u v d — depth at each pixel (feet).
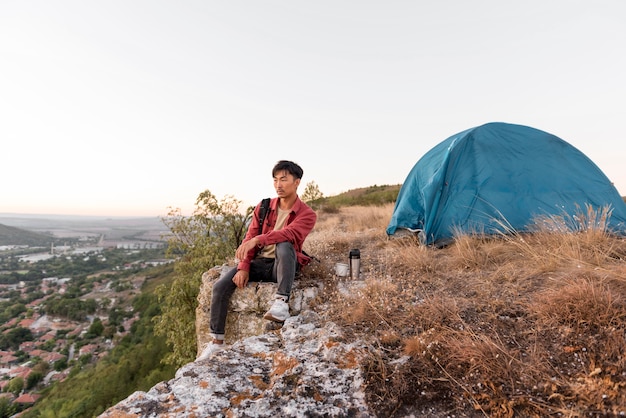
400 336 7.68
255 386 6.15
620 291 8.02
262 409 5.40
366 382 6.02
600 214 15.21
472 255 13.16
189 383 6.14
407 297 9.79
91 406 85.15
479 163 17.57
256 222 11.37
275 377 6.38
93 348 203.51
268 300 10.64
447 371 6.22
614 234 14.10
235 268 10.34
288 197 11.11
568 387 5.48
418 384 5.95
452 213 17.11
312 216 10.83
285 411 5.33
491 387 5.67
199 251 30.86
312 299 10.74
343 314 9.01
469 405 5.44
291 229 10.27
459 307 8.74
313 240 20.66
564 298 7.70
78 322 273.75
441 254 15.42
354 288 11.05
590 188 16.55
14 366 189.16
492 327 7.59
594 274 9.18
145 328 179.83
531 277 10.43
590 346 6.30
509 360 6.31
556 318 7.34
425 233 17.24
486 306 8.70
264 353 7.55
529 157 17.48
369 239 21.07
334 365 6.65
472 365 6.17
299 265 11.39
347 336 7.80
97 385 94.73
